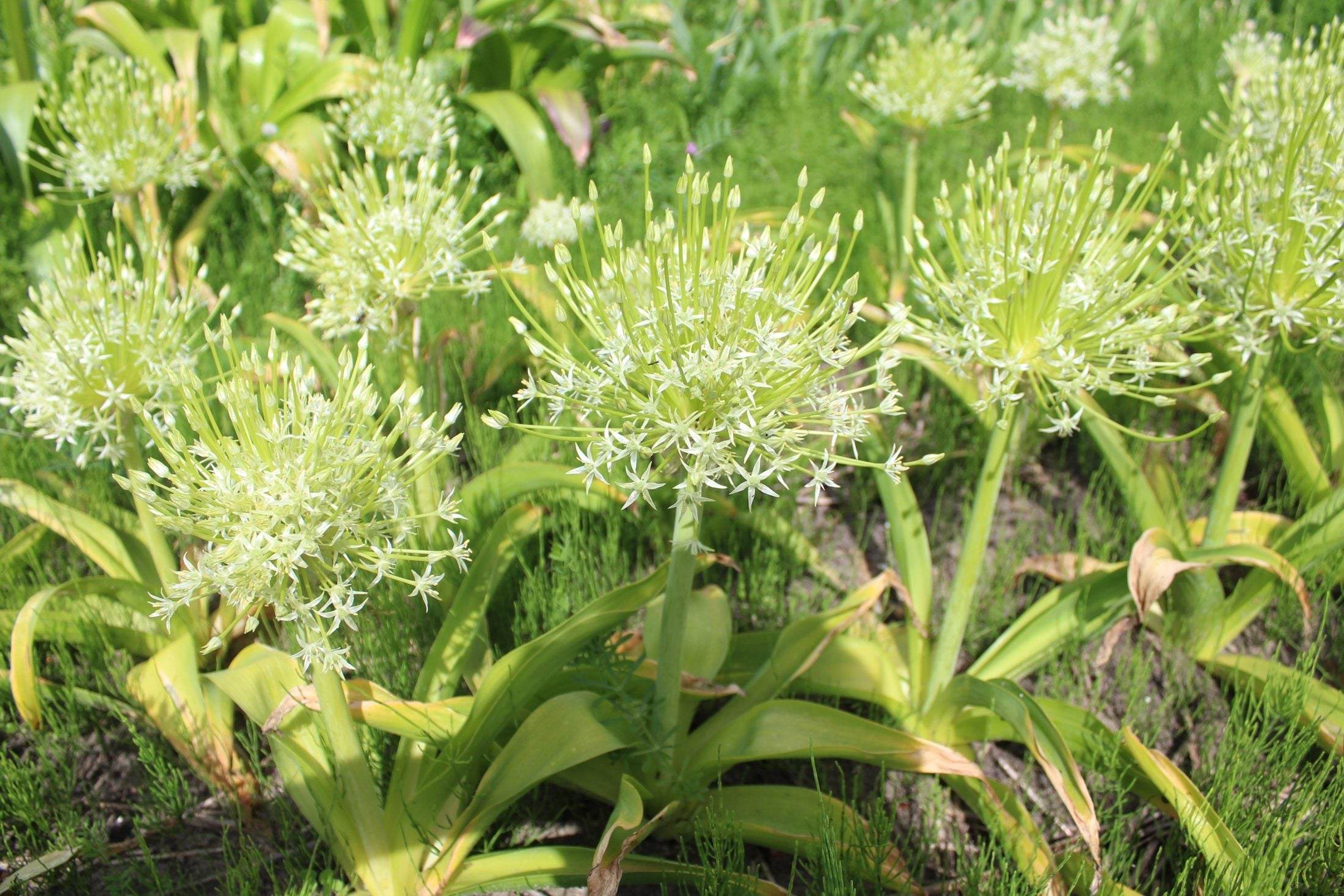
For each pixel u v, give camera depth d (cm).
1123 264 209
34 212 456
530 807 253
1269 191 248
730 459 173
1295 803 238
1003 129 618
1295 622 312
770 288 171
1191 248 214
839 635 273
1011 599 328
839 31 664
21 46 496
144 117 354
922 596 272
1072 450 407
